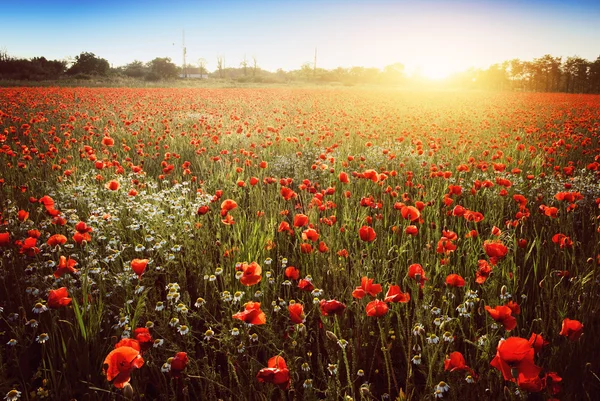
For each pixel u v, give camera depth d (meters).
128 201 5.06
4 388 2.35
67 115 14.84
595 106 27.05
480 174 7.11
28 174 6.70
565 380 2.51
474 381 2.15
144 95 26.58
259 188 6.39
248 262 3.71
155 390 2.72
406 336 2.99
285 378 1.76
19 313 3.19
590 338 2.72
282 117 17.14
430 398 2.29
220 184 6.98
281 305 3.27
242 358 2.71
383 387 2.76
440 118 18.77
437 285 3.49
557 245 4.00
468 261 3.70
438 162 8.17
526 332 3.00
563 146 9.45
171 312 3.11
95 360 2.68
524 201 4.23
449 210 5.29
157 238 4.04
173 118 15.50
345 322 3.18
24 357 2.72
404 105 27.75
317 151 9.59
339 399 2.49
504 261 3.56
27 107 17.23
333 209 5.19
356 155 8.95
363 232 3.09
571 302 3.12
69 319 3.00
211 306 3.45
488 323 2.92
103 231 4.16
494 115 19.42
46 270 3.79
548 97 42.47
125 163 7.82
